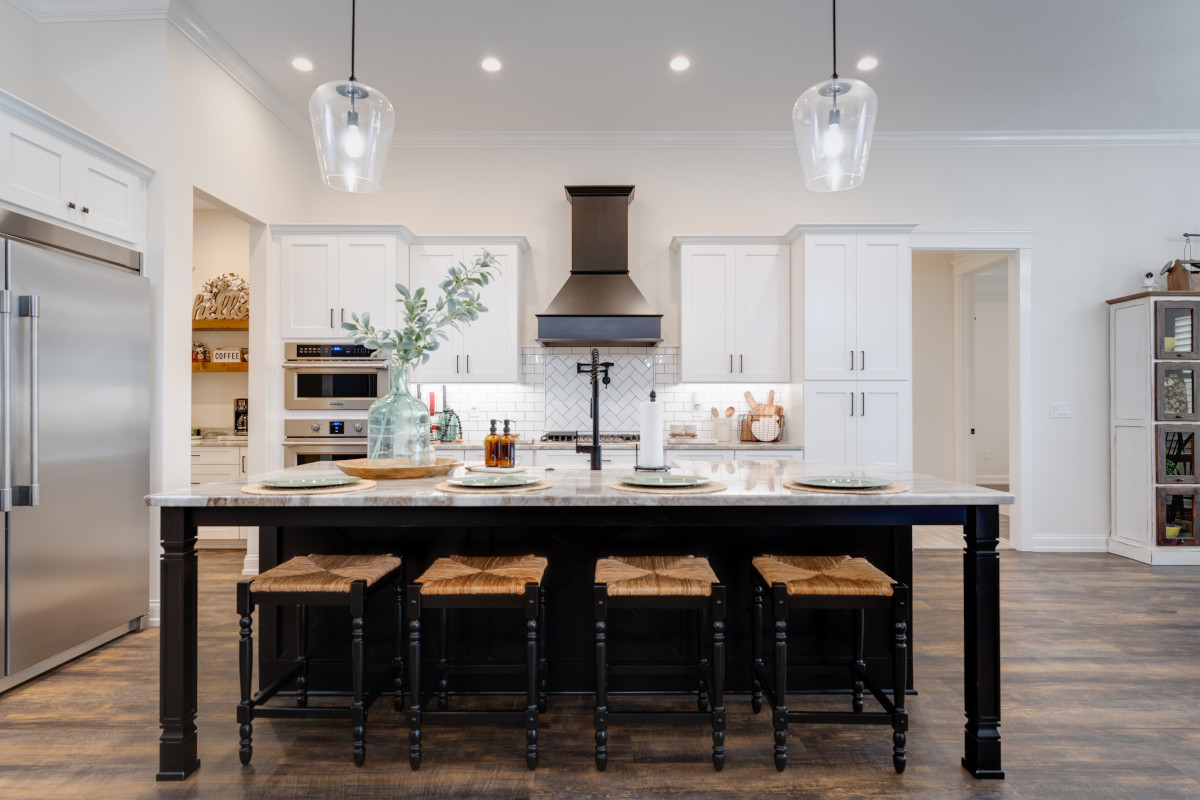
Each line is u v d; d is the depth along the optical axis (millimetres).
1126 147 4793
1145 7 3293
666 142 4848
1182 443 4340
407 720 2234
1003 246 4750
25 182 2537
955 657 2748
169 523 1897
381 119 2197
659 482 2043
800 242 4348
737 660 2426
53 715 2240
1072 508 4750
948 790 1821
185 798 1774
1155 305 4328
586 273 4641
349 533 2406
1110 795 1795
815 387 4289
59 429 2613
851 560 2199
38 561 2525
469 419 4895
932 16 3361
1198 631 3062
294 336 4289
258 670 2561
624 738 2109
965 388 6250
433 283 4551
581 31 3500
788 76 3984
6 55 3115
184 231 3391
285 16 3369
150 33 3242
